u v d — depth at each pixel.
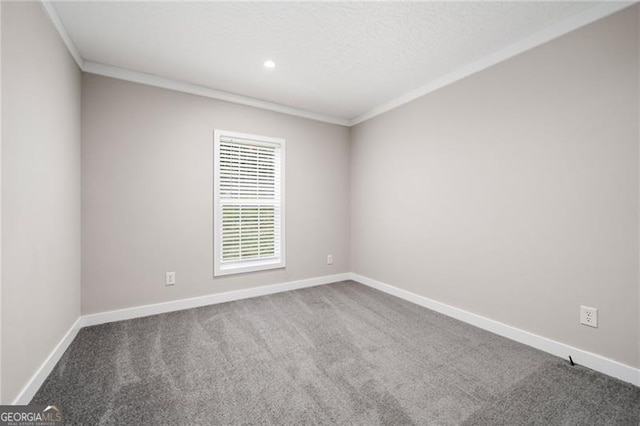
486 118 2.39
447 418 1.38
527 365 1.85
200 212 2.97
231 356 1.96
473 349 2.07
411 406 1.47
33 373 1.54
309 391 1.59
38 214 1.60
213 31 2.03
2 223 1.26
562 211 1.94
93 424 1.33
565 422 1.36
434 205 2.87
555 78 1.96
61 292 1.95
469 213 2.54
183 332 2.34
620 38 1.68
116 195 2.56
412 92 3.07
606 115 1.74
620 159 1.69
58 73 1.90
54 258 1.82
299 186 3.66
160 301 2.77
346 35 2.08
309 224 3.75
